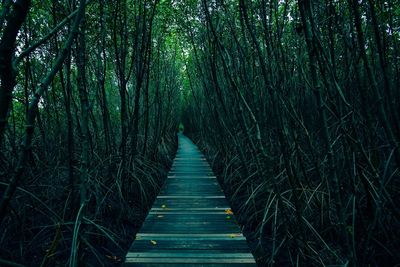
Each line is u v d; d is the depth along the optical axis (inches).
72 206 109.3
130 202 159.2
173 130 467.8
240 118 123.9
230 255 94.8
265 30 95.0
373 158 115.3
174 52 331.3
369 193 100.6
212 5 166.7
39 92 41.8
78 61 88.2
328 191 106.0
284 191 131.3
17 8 33.8
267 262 103.7
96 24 141.1
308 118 160.9
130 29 169.6
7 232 103.0
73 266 72.5
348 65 109.0
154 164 224.7
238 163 209.3
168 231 117.2
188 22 215.6
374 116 127.7
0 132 35.7
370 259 97.3
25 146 40.9
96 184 119.5
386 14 109.3
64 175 147.2
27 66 125.9
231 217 134.7
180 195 175.3
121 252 111.2
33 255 99.6
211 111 272.5
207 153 355.3
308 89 159.0
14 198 109.3
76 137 169.0
